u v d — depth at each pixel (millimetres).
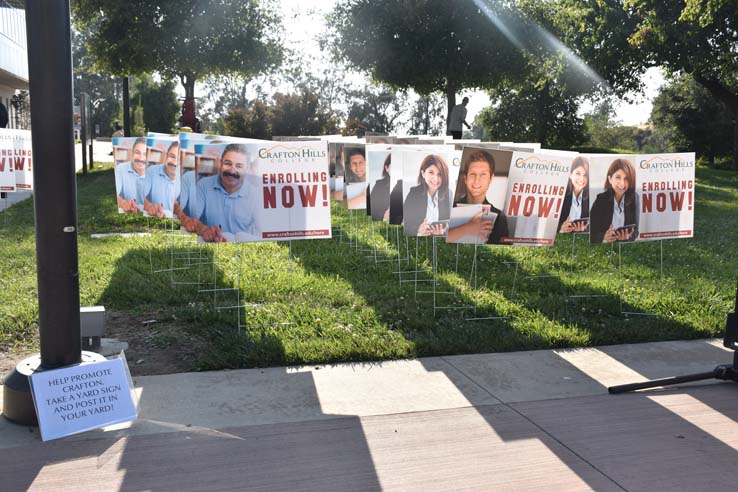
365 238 10109
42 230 3760
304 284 7117
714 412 4266
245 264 8070
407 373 4879
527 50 31219
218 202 5734
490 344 5504
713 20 27375
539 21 31984
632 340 5848
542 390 4609
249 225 5766
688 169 6578
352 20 31344
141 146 7945
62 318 3832
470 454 3633
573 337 5668
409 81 31609
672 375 4977
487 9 30266
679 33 29531
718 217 14680
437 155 6605
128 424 3922
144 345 5309
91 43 29359
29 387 3811
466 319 6109
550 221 6172
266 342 5234
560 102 56188
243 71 32094
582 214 6898
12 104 33094
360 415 4117
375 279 7551
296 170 5773
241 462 3498
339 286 7102
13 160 8922
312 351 5117
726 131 59094
